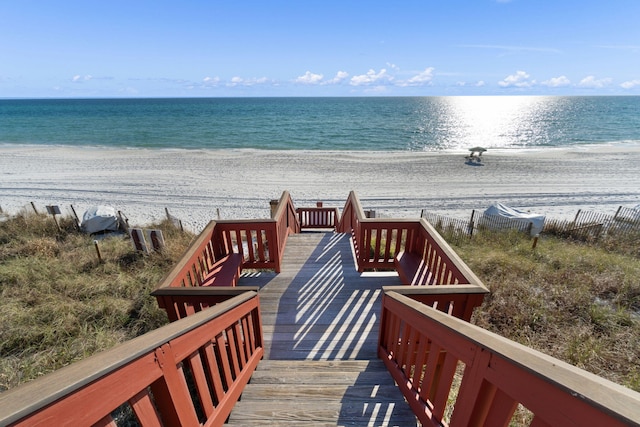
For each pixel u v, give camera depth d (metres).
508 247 7.28
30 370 2.95
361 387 2.24
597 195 13.49
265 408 2.04
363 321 3.32
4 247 6.50
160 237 6.22
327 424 1.91
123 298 4.40
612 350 3.23
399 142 31.42
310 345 2.98
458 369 2.88
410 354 2.04
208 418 1.66
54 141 29.58
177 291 2.36
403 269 3.69
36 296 4.31
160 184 15.31
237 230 3.99
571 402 0.80
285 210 5.14
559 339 3.45
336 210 8.30
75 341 3.37
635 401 0.67
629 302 4.18
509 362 1.04
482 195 13.75
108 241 7.43
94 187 14.64
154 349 1.17
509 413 1.10
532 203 12.68
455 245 7.45
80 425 0.87
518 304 4.06
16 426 0.70
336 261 4.56
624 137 34.97
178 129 38.66
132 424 2.28
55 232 8.20
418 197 13.59
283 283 4.01
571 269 5.21
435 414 1.67
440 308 2.40
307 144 29.64
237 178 16.58
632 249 7.17
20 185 14.67
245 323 2.35
